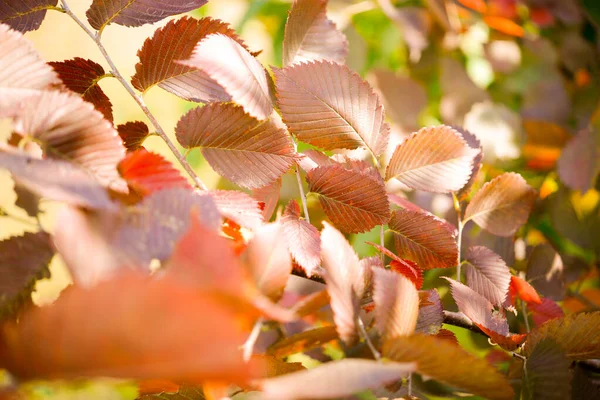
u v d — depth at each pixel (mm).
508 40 1156
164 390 744
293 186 945
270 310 664
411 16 1136
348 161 797
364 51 1135
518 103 1130
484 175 1032
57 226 678
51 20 1242
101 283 651
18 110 701
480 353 951
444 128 793
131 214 691
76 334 648
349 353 726
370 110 790
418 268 775
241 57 754
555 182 1014
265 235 713
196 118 764
